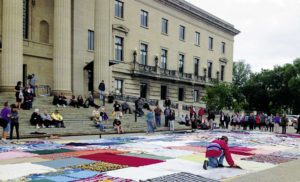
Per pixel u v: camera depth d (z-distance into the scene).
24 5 37.41
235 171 11.98
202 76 63.44
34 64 37.81
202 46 65.12
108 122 29.83
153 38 53.59
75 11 41.09
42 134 22.67
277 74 76.25
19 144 18.17
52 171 11.19
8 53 30.83
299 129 35.94
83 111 30.66
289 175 11.59
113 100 38.84
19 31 31.30
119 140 21.55
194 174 11.16
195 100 63.09
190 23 61.81
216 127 41.03
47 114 25.39
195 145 19.67
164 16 55.94
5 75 30.80
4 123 19.69
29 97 27.30
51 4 39.75
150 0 52.91
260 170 12.48
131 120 32.72
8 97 29.33
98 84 38.59
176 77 56.50
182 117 39.72
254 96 77.88
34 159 13.50
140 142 20.64
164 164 13.01
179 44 59.25
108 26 39.78
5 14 30.91
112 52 45.91
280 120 38.16
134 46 49.84
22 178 10.02
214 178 10.65
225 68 72.50
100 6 38.81
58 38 34.84
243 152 17.64
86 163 12.77
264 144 22.09
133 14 49.72
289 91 74.12
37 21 38.47
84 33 42.22
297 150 19.33
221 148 12.67
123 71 47.53
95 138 22.78
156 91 53.59
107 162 13.05
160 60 55.25
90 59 42.94
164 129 32.16
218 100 46.09
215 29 68.88
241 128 40.50
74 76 40.66
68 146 17.84
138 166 12.41
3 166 11.91
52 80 39.09
